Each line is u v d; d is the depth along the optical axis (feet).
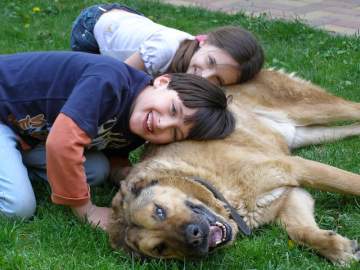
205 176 5.89
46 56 6.12
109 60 5.98
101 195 6.44
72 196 5.72
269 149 6.27
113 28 7.43
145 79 6.01
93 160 6.34
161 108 5.83
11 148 5.99
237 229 5.74
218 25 10.48
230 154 6.01
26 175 5.96
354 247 5.47
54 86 5.96
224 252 5.53
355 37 9.47
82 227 5.80
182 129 5.94
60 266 5.32
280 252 5.54
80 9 11.44
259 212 5.95
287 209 5.97
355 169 6.48
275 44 9.52
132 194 5.64
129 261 5.47
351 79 8.32
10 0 11.78
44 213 6.01
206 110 5.96
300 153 7.05
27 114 6.03
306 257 5.51
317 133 7.22
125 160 6.68
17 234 5.68
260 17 10.47
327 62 8.82
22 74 6.05
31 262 5.33
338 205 6.07
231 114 6.32
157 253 5.38
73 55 6.05
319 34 9.77
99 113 5.73
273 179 5.95
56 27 10.27
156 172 5.83
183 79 5.97
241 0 12.29
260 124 6.68
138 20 7.45
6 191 5.86
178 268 5.39
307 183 6.02
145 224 5.37
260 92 7.14
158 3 11.80
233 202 5.87
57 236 5.70
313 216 5.90
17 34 9.82
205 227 5.28
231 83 7.04
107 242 5.65
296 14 10.94
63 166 5.61
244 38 6.90
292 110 7.18
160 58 6.89
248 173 5.94
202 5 11.96
